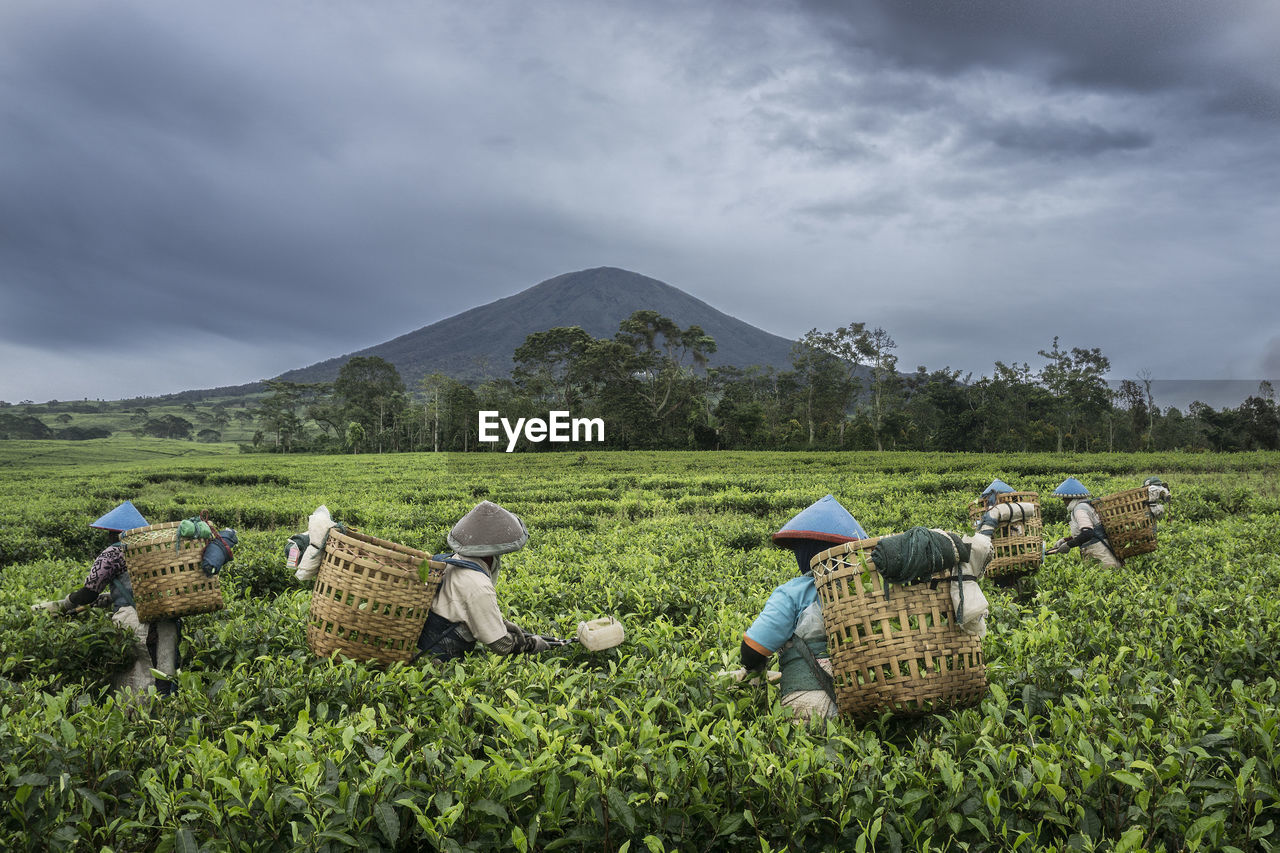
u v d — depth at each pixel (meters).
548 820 2.36
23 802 2.43
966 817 2.39
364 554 3.82
